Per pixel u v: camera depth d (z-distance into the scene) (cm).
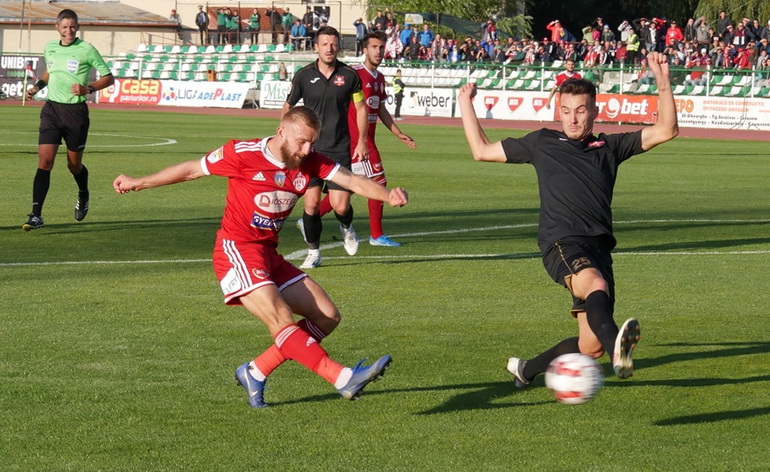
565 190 684
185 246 1338
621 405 696
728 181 2355
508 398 709
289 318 646
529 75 5197
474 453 598
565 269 661
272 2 6838
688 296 1071
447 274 1177
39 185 1427
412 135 3850
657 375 773
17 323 900
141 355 802
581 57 5741
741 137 4072
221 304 989
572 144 699
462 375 764
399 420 659
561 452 602
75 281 1094
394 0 6931
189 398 697
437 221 1645
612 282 668
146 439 616
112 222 1545
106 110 5091
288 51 6247
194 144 3111
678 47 5434
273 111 5306
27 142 2973
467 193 2045
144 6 7538
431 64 5447
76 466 570
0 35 6881
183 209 1708
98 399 691
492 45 5841
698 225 1627
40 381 729
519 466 578
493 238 1465
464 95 720
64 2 7431
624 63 5375
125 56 6512
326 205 1332
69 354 802
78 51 1430
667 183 2300
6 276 1116
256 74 5859
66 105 1432
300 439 620
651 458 594
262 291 648
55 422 644
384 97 1394
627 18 8194
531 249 1367
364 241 1430
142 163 2491
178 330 884
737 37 5281
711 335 900
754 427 651
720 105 4647
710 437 631
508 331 905
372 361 797
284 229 1537
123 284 1082
